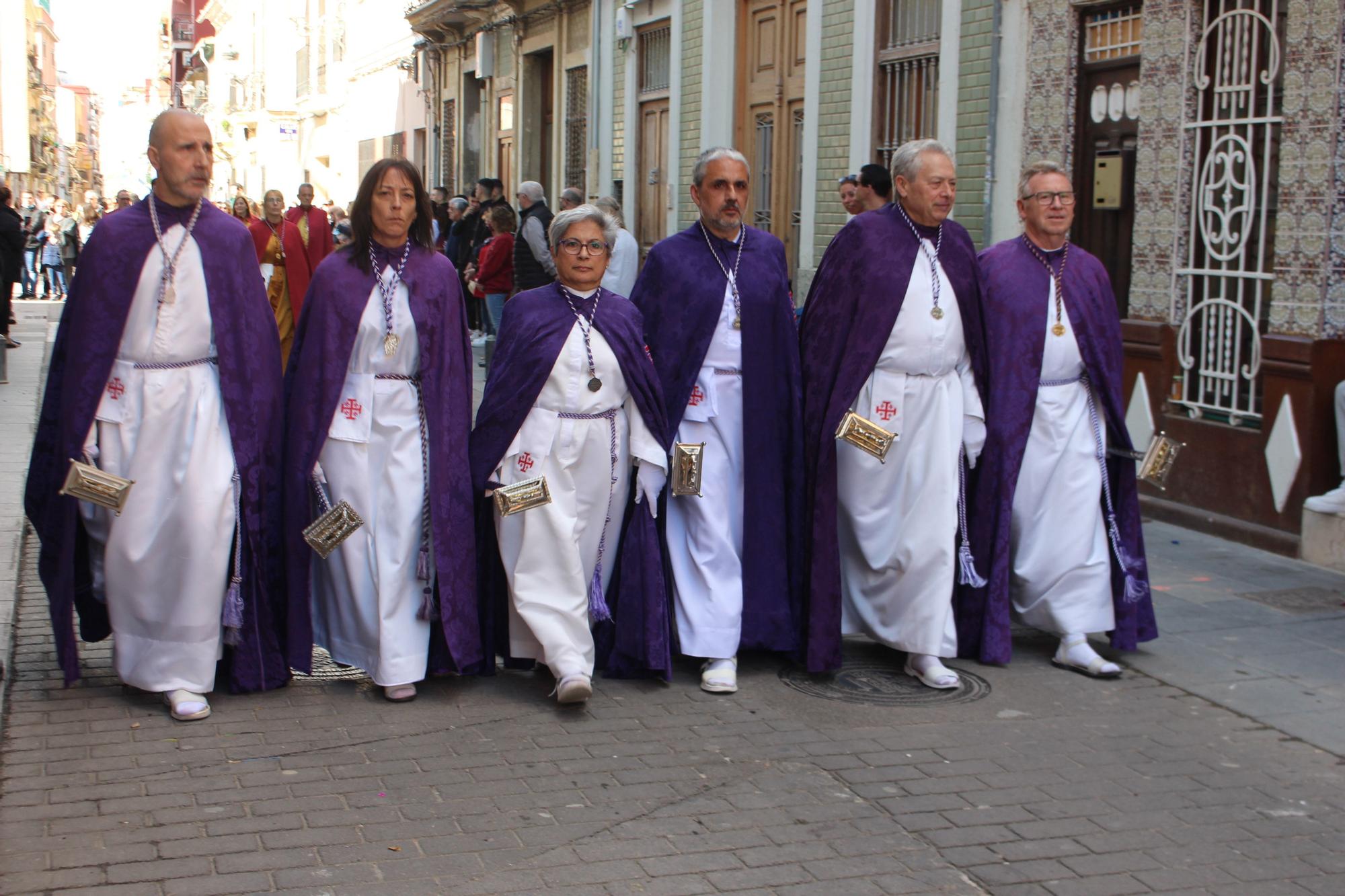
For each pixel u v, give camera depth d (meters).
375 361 4.94
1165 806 4.22
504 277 13.84
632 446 5.18
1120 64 8.41
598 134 17.06
